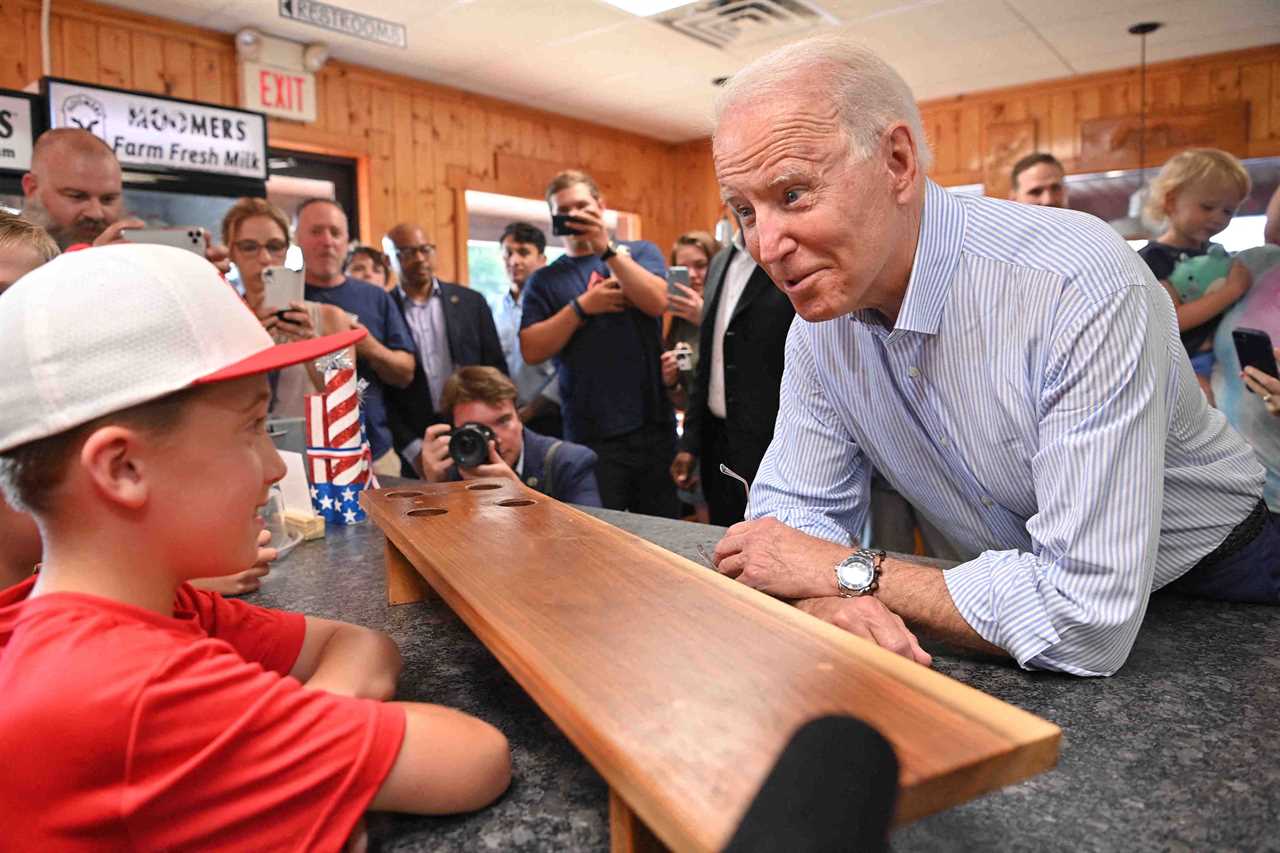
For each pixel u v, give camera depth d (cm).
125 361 50
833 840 30
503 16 394
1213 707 69
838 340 104
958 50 454
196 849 47
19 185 284
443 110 506
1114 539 78
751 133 80
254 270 236
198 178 325
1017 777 43
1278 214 250
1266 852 50
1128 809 54
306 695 51
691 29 414
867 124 80
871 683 50
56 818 45
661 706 47
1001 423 94
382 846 53
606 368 279
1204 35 435
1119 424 79
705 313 260
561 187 293
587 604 64
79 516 52
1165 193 248
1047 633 77
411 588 100
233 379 54
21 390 50
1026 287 86
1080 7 395
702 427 266
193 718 46
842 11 396
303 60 423
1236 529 97
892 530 211
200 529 54
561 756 64
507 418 202
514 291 413
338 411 143
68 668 46
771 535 97
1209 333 240
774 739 44
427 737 53
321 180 461
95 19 359
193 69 392
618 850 47
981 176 544
